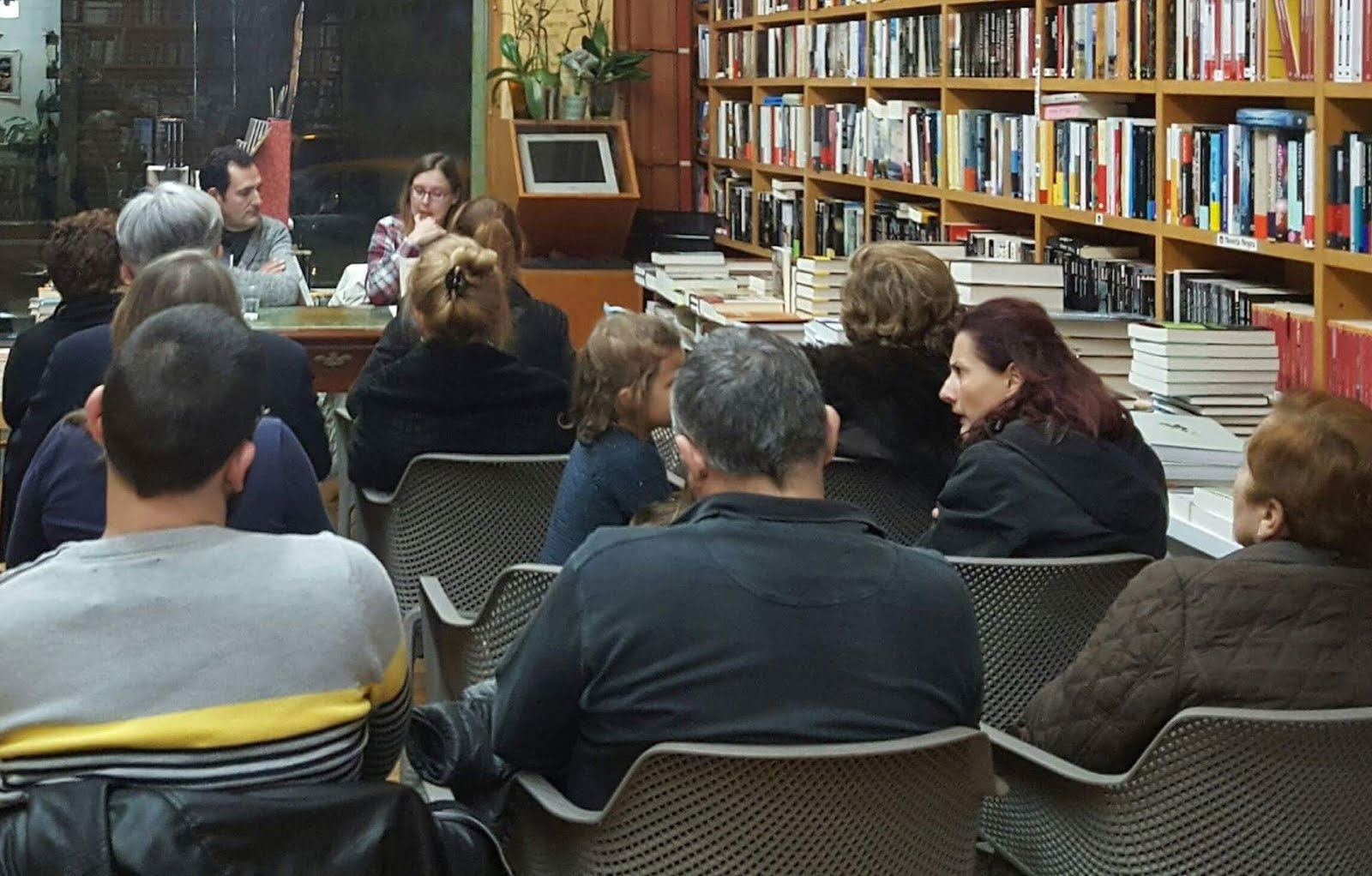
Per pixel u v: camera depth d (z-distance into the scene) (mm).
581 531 3160
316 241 9109
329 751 1829
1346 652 2158
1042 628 2777
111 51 8742
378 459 3748
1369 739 2084
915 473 3480
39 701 1752
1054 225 5465
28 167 8758
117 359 1830
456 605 3672
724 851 1932
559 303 8219
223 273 2859
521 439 3738
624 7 9180
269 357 3512
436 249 3713
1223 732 2086
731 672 1942
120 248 3811
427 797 2939
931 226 6434
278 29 8875
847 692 1956
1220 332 4129
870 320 3541
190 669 1774
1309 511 2180
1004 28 5695
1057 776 2287
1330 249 3873
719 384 2045
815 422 2059
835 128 7418
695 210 9461
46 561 1812
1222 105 4605
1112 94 5121
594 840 2004
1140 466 2961
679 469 4105
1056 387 2975
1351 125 3844
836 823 1928
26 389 3848
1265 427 2227
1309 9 3869
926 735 1915
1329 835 2141
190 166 8859
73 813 1623
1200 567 2236
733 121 8844
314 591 1835
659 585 1970
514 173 8266
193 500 1836
